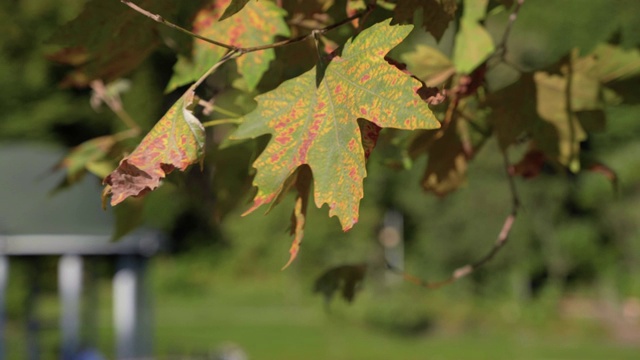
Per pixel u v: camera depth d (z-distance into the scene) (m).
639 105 2.73
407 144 2.85
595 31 37.78
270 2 2.39
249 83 2.40
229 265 51.72
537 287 42.56
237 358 20.41
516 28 38.31
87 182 19.28
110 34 2.51
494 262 40.47
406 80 1.84
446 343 35.03
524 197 40.38
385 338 35.97
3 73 50.28
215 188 2.87
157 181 1.86
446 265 41.34
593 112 2.71
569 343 35.38
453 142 2.86
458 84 2.70
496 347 33.94
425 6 2.21
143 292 18.88
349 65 1.91
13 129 50.62
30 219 18.30
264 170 1.89
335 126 1.89
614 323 39.53
